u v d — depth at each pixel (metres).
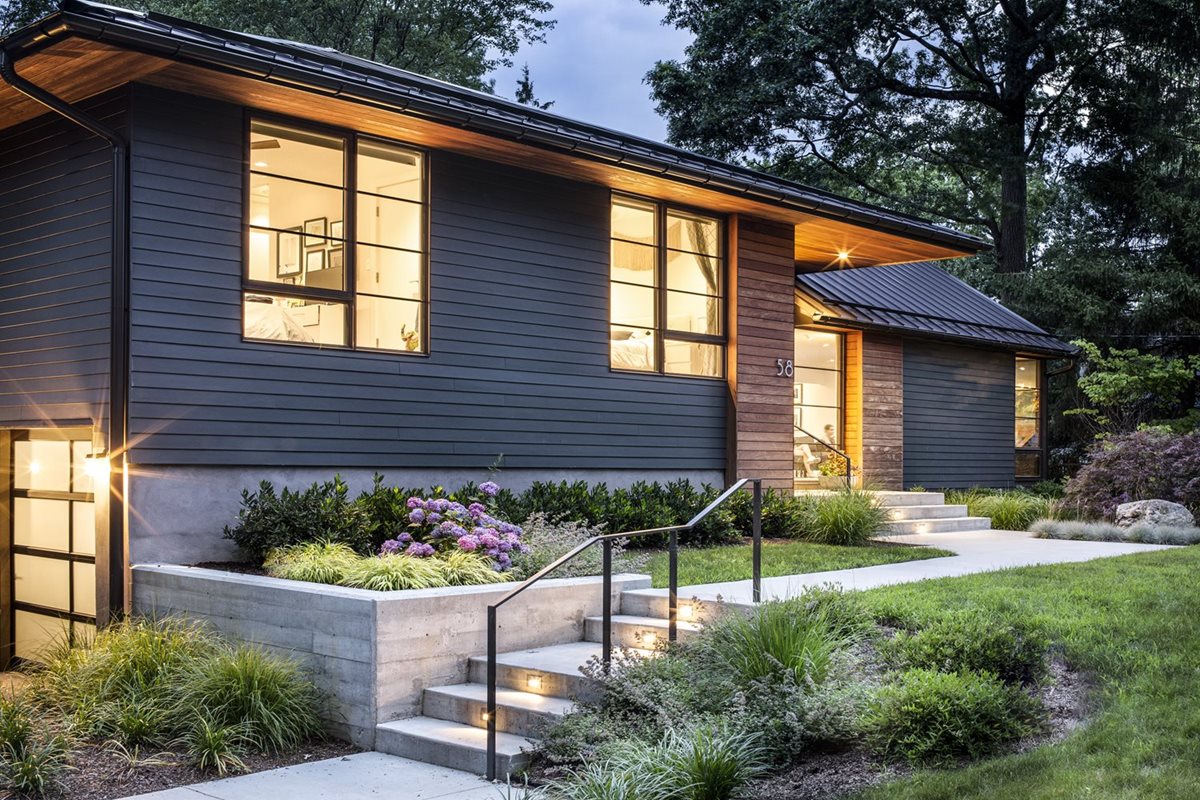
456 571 8.55
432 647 7.63
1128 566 10.12
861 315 18.12
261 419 9.75
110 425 8.95
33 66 8.61
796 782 5.67
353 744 7.37
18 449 10.95
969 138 28.38
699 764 5.47
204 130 9.48
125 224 8.99
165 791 6.31
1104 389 24.89
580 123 11.91
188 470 9.34
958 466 20.78
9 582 10.98
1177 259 28.25
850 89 28.05
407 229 10.92
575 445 12.38
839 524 12.75
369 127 10.34
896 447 19.12
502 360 11.67
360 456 10.45
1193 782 4.83
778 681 6.43
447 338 11.19
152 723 7.09
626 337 13.10
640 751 5.73
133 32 7.84
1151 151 28.05
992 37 28.38
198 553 9.39
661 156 11.98
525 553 9.50
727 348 14.17
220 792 6.28
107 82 9.06
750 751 5.79
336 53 10.73
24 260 10.19
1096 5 27.34
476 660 7.80
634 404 13.05
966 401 21.05
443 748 6.86
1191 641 6.93
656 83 28.72
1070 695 6.32
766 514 13.36
